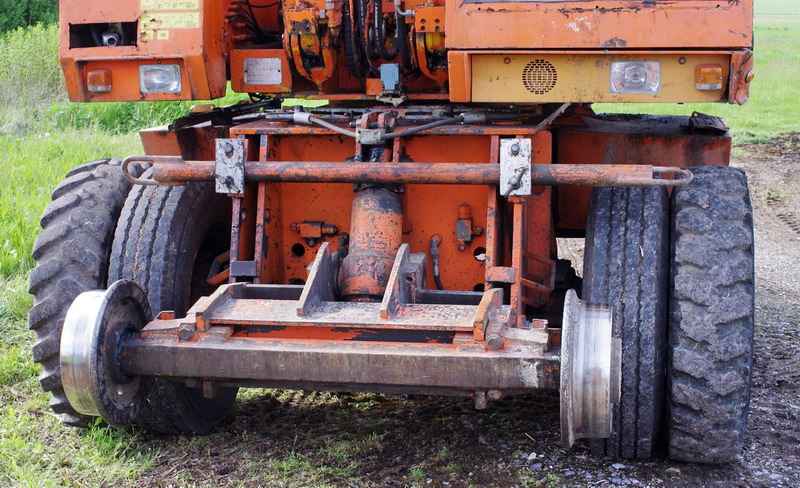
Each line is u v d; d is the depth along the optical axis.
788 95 22.89
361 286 4.12
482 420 4.71
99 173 4.77
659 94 3.99
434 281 4.50
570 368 3.24
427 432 4.55
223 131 5.17
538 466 4.12
